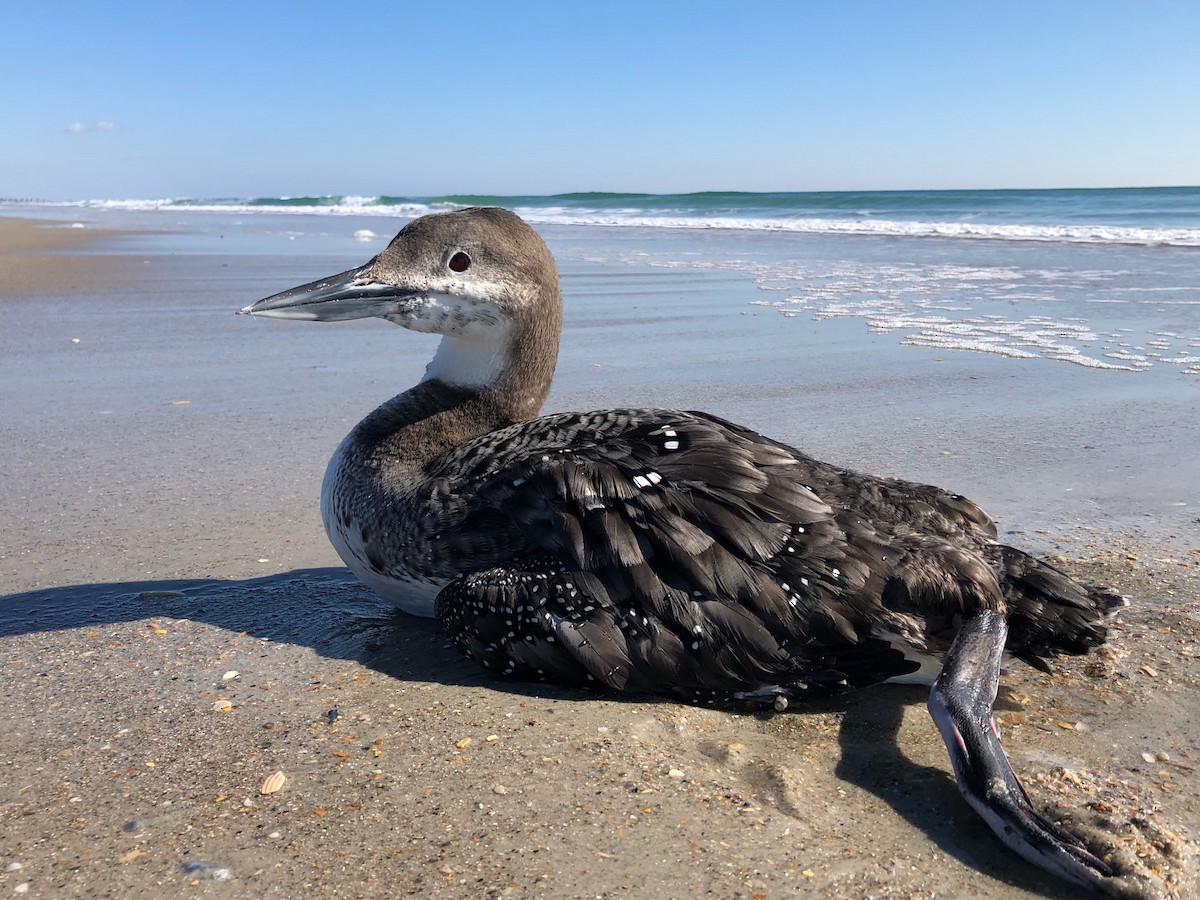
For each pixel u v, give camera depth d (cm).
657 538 44
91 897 33
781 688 44
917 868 35
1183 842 36
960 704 39
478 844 36
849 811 39
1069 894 34
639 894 33
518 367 57
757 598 43
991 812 36
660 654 44
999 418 97
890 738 44
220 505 75
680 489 45
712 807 38
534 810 38
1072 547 66
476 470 50
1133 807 39
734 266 241
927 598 43
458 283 55
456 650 51
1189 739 44
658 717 45
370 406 104
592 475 46
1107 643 52
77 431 93
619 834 36
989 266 231
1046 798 39
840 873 35
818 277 214
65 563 64
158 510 74
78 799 39
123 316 160
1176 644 52
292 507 75
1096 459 85
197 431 94
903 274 217
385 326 155
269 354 131
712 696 45
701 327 150
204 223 511
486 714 45
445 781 40
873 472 82
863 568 43
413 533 50
